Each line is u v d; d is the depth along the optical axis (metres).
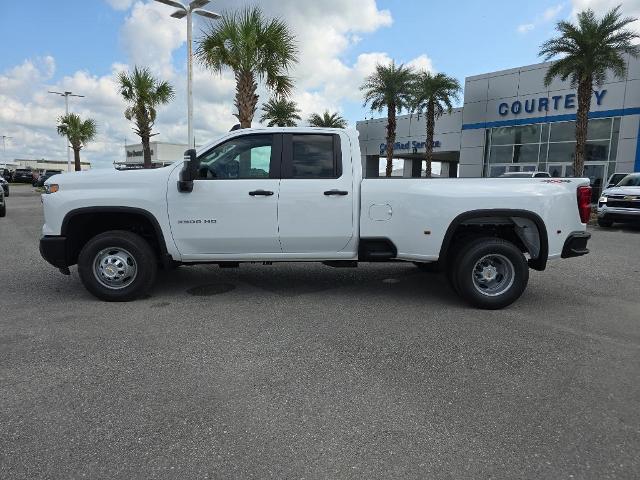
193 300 5.63
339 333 4.54
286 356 3.96
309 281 6.68
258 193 5.30
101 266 5.43
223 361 3.83
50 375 3.54
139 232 5.77
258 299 5.71
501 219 5.44
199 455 2.57
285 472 2.44
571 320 5.02
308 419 2.96
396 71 29.38
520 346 4.24
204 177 5.38
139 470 2.45
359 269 7.55
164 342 4.24
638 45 20.70
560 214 5.33
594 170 25.06
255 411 3.05
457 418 2.98
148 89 24.06
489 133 29.84
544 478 2.40
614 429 2.87
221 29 14.00
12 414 2.98
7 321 4.79
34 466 2.46
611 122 24.22
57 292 5.94
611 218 15.16
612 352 4.11
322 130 5.45
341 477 2.40
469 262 5.28
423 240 5.34
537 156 27.53
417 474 2.43
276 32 14.07
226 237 5.37
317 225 5.38
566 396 3.29
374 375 3.60
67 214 5.29
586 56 20.23
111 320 4.84
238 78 14.42
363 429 2.85
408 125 37.59
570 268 7.99
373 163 41.81
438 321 4.94
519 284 5.31
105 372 3.60
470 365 3.81
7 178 60.50
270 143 5.42
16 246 9.72
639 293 6.24
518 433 2.82
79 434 2.76
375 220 5.37
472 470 2.46
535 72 27.08
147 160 25.03
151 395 3.24
